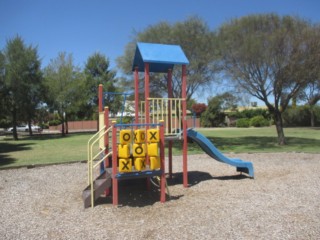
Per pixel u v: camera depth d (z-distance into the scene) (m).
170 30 18.84
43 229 5.01
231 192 7.22
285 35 16.45
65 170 10.45
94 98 37.38
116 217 5.56
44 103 31.03
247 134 28.72
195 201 6.52
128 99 21.19
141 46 7.71
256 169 10.25
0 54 26.78
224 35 18.62
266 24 17.62
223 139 23.22
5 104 27.80
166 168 10.83
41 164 11.33
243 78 17.67
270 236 4.55
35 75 28.55
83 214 5.76
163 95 20.11
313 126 42.59
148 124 6.55
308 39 16.23
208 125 48.81
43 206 6.30
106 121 7.15
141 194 7.22
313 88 21.36
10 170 10.51
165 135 7.87
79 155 14.84
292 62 16.42
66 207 6.22
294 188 7.36
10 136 34.34
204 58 18.97
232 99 20.66
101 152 7.11
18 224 5.26
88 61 38.12
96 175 9.54
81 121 53.16
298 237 4.50
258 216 5.41
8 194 7.29
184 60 7.63
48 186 8.10
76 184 8.33
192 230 4.84
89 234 4.77
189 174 9.69
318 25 16.81
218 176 9.32
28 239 4.62
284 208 5.85
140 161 6.29
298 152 14.59
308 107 43.16
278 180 8.36
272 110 18.72
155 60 7.39
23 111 28.62
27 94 28.03
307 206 5.95
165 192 7.20
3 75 27.17
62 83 32.66
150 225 5.10
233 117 49.94
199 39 18.67
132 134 6.33
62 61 33.50
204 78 19.62
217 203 6.29
